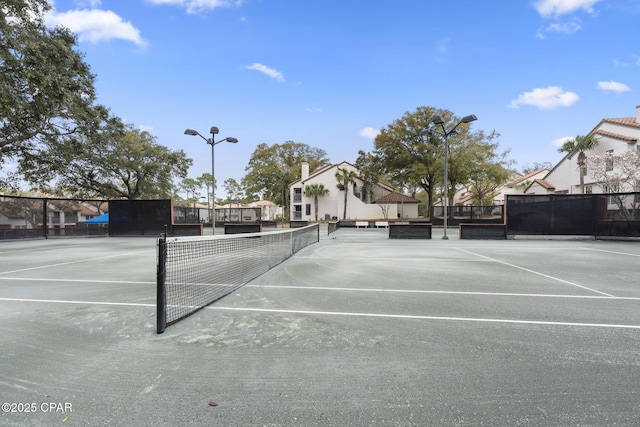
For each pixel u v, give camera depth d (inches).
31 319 169.0
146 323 162.4
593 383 103.5
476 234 722.8
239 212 1459.2
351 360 120.9
